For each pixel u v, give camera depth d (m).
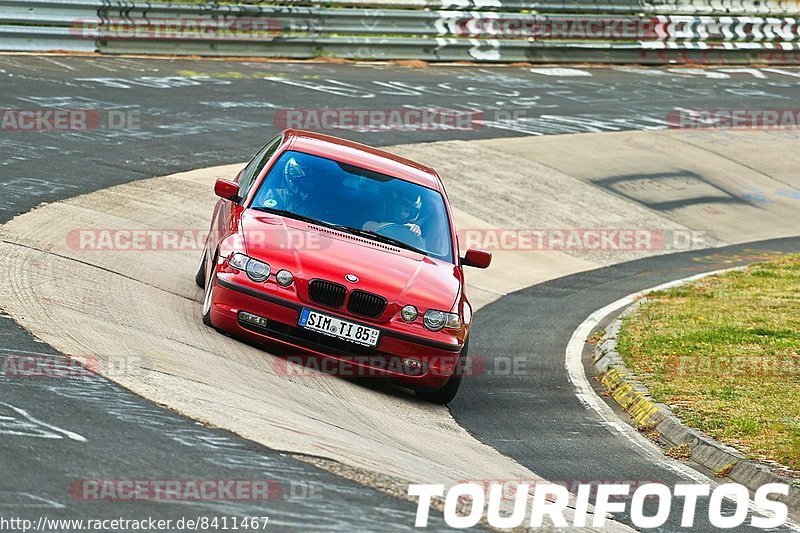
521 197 63.25
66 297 29.52
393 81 83.38
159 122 59.53
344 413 25.80
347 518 18.25
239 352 28.45
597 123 82.06
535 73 96.88
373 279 28.81
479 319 43.22
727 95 99.19
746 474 27.12
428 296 29.16
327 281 28.41
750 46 114.75
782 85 106.88
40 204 41.16
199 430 21.20
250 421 22.55
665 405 32.03
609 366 36.59
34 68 66.81
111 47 75.19
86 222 40.44
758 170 78.50
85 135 54.12
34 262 32.66
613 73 102.62
